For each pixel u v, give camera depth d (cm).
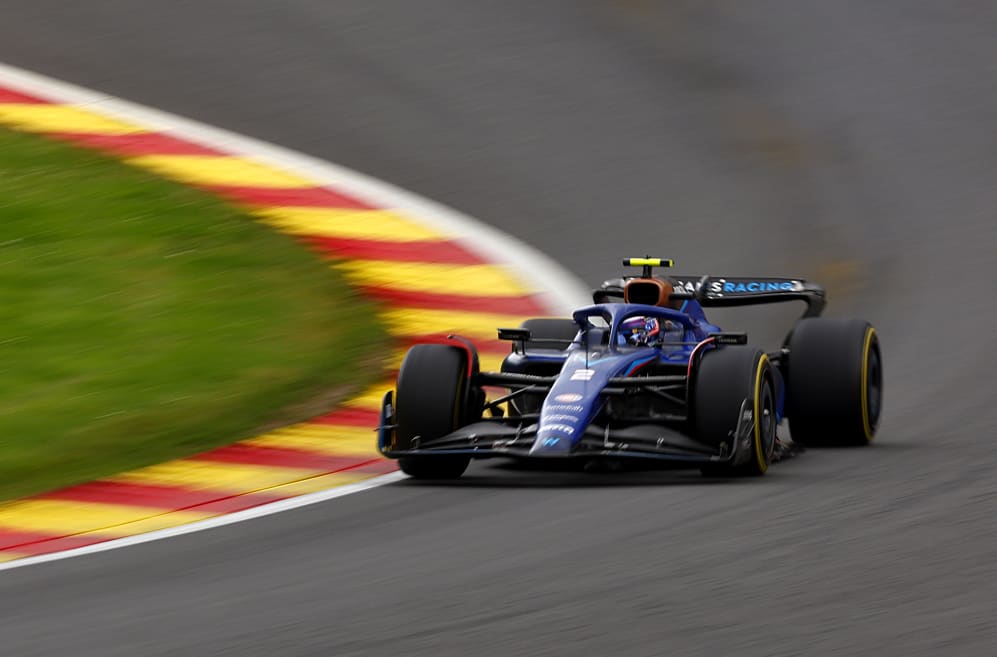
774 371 2947
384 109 6619
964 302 4631
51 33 7350
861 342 3116
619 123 6569
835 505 2488
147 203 5366
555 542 2319
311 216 5353
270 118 6469
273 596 2091
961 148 6378
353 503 2741
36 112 6306
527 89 6919
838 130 6588
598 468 2981
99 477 3080
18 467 3189
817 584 2000
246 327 4294
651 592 2000
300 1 7956
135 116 6375
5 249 4922
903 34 7794
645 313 3009
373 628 1902
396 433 2912
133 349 4106
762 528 2339
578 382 2816
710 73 7212
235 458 3189
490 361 3997
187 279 4703
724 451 2691
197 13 7712
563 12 7919
